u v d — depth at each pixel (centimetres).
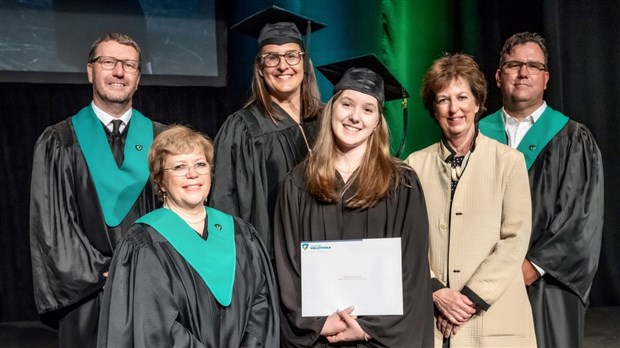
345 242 262
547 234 325
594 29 570
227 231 274
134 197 330
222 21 570
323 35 566
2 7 526
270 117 332
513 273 274
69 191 324
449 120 285
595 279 589
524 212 278
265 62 329
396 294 257
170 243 260
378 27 570
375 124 274
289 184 279
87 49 542
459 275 279
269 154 327
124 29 548
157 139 269
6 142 562
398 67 573
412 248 264
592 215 330
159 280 251
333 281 261
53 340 527
